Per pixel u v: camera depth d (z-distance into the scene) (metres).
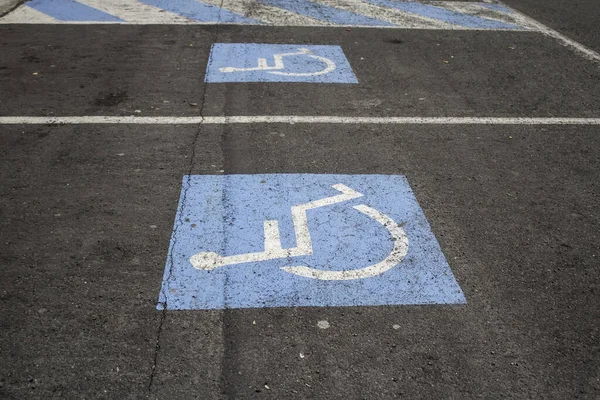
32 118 6.71
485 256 4.79
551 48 9.64
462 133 6.77
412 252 4.80
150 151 6.12
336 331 4.02
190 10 10.80
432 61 8.88
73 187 5.48
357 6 11.53
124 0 11.27
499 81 8.28
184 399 3.51
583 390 3.67
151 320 4.05
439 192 5.62
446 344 3.95
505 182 5.84
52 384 3.57
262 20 10.41
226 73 8.13
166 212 5.17
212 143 6.32
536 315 4.23
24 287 4.29
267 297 4.29
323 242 4.87
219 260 4.62
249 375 3.67
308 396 3.55
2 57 8.36
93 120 6.72
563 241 5.02
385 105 7.39
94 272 4.45
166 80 7.83
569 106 7.60
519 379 3.72
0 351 3.77
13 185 5.48
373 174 5.86
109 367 3.69
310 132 6.63
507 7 11.95
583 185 5.86
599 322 4.19
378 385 3.64
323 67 8.48
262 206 5.29
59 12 10.42
